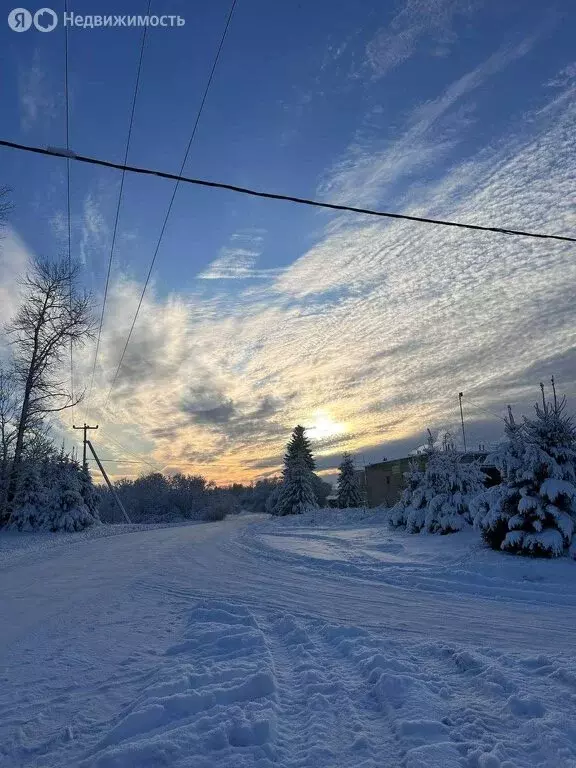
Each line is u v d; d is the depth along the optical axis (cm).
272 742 366
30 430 3609
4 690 509
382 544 1836
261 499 12138
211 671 509
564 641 653
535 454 1338
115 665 577
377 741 370
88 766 351
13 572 1526
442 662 548
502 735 370
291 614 815
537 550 1260
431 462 2102
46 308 3647
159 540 2638
